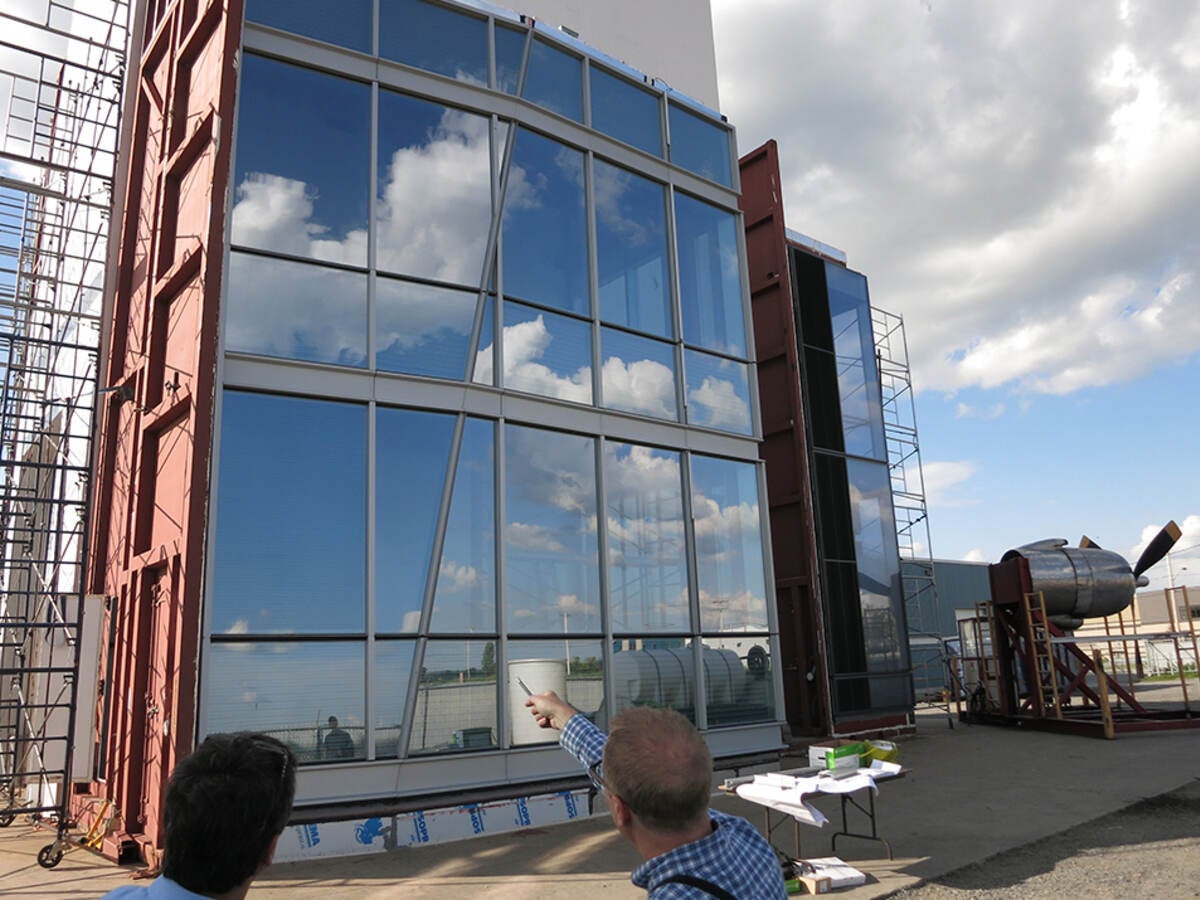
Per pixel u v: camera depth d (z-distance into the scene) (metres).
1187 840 7.28
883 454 15.66
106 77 11.62
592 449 10.21
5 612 11.84
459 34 10.08
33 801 10.60
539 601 9.33
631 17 14.08
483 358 9.44
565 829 8.42
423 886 6.52
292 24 8.91
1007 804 8.94
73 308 12.35
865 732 13.70
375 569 8.30
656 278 11.44
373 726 7.93
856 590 14.39
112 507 9.89
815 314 15.27
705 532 11.13
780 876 1.80
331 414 8.41
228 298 8.05
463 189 9.71
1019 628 15.84
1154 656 34.03
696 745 1.77
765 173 15.36
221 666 7.39
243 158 8.39
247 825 1.62
